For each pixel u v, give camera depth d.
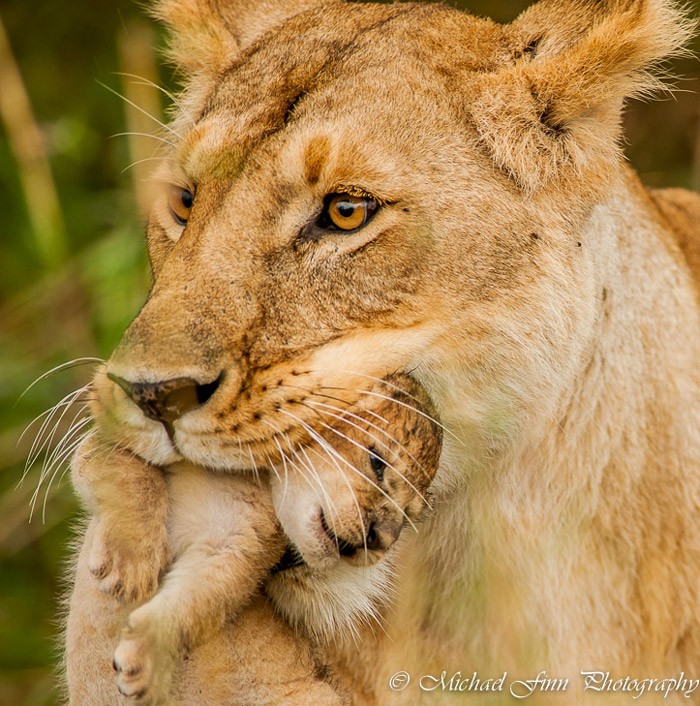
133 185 10.81
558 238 7.24
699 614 7.82
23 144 12.55
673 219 9.00
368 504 6.61
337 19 7.79
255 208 6.95
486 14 13.58
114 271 11.50
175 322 6.66
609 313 7.58
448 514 7.65
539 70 7.29
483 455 7.36
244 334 6.76
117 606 6.91
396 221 6.97
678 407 7.83
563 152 7.28
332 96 7.12
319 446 6.78
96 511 6.79
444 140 7.12
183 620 6.39
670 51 7.37
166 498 6.78
